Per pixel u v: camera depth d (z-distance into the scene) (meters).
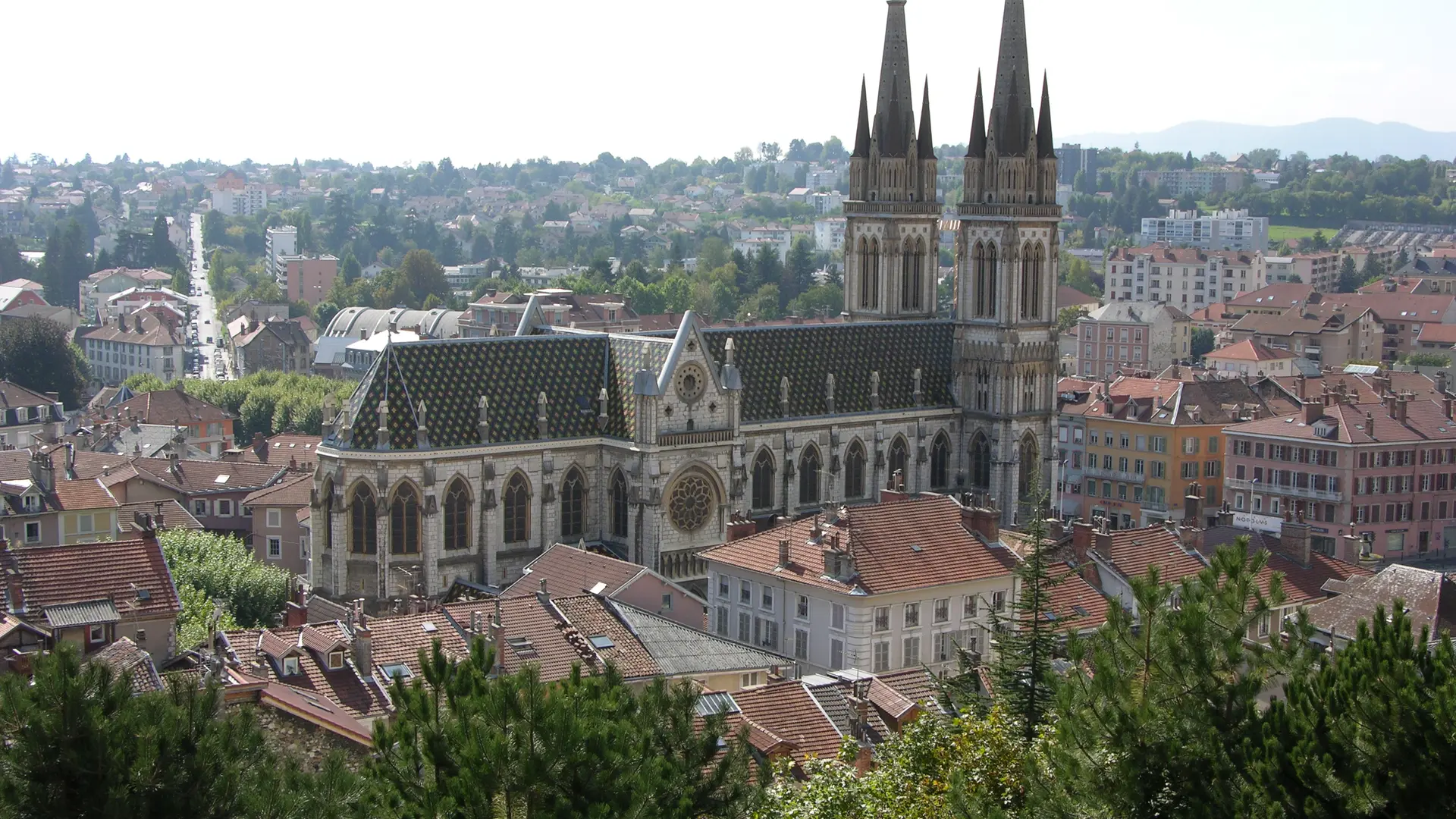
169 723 65.19
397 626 123.25
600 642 129.75
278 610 179.12
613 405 190.88
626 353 192.00
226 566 180.00
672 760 64.69
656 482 185.62
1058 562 144.25
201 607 153.62
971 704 98.38
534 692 62.19
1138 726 66.31
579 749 61.88
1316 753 64.31
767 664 134.75
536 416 186.88
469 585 178.62
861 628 142.88
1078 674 70.19
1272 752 64.19
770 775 70.56
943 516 155.12
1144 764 65.94
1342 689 65.94
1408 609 137.38
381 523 176.88
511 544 185.00
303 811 65.19
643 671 127.62
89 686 64.38
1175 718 66.44
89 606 118.94
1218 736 65.31
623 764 62.47
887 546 148.38
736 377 192.38
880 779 88.75
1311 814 62.84
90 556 123.06
